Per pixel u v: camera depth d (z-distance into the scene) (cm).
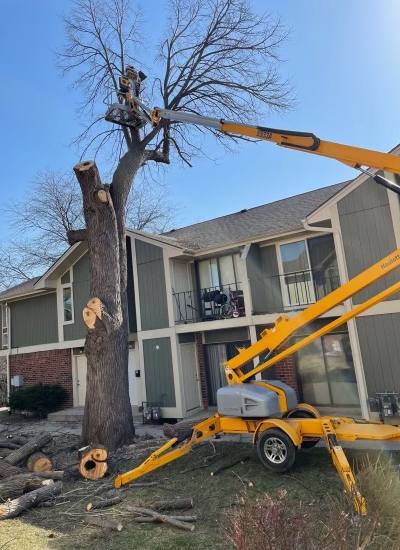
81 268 1777
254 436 714
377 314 1068
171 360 1426
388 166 611
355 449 797
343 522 363
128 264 1609
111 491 668
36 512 610
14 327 2056
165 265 1475
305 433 702
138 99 967
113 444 926
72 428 1383
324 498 575
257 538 316
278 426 686
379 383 1052
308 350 1326
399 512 451
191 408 1428
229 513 530
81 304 1759
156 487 677
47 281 1825
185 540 488
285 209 1570
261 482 657
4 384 2089
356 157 629
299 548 315
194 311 1515
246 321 1314
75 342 1758
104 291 985
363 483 507
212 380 1483
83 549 481
